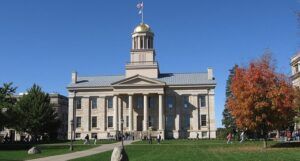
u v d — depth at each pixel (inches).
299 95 2304.4
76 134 4483.3
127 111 4372.5
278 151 1764.3
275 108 2073.1
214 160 1425.9
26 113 4040.4
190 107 4367.6
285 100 2075.5
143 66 4505.4
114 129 4399.6
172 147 2459.4
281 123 2106.3
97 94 4525.1
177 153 1887.3
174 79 4510.3
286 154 1573.6
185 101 4382.4
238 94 2138.3
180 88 4387.3
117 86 4303.6
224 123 3873.0
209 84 4360.2
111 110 4471.0
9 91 2866.6
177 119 4350.4
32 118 4023.1
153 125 4343.0
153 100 4389.8
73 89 4539.9
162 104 4279.0
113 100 4456.2
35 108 4065.0
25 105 4072.3
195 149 2194.9
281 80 2127.2
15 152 2181.3
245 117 2132.1
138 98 4394.7
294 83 3863.2
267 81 2117.4
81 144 3068.4
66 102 5826.8
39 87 4254.4
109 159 1594.5
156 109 4365.2
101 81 4662.9
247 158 1460.4
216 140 3472.0
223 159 1455.5
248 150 1927.9
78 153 2071.9
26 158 1742.1
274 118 2089.1
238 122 2170.3
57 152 2164.1
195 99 4367.6
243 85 2129.7
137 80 4296.3
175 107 4372.5
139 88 4286.4
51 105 4291.3
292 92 2145.7
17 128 3998.5
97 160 1558.8
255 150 1905.8
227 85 4047.7
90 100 4534.9
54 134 4239.7
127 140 3754.9
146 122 4229.8
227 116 3863.2
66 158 1718.8
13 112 2893.7
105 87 4503.0
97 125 4475.9
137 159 1561.3
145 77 4271.7
